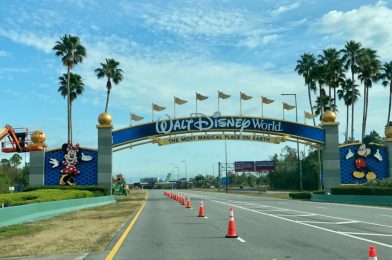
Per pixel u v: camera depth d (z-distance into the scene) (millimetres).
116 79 82750
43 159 50219
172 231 18047
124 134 50875
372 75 79875
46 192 35844
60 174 50375
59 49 71062
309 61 86812
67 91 76625
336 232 17016
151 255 11828
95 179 50406
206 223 21828
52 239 15375
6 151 48031
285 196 70688
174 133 51469
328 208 34469
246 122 51969
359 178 52250
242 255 11703
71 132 75938
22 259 11219
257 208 34812
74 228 19453
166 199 58406
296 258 11172
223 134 52062
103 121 50281
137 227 19812
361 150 52594
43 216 26219
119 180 84438
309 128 52125
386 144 52656
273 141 52094
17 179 116875
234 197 65938
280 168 146125
